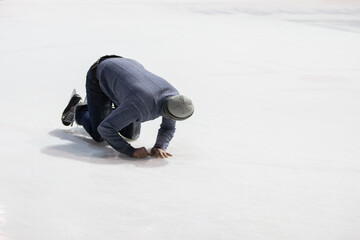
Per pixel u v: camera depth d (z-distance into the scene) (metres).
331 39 16.78
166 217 4.33
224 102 8.57
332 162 5.90
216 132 6.87
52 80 9.62
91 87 6.02
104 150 5.96
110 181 5.04
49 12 21.42
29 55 11.96
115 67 5.63
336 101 9.02
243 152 6.12
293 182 5.24
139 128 6.28
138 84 5.34
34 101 8.03
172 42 14.95
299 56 13.52
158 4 27.11
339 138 6.88
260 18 22.47
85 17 20.33
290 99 9.01
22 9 21.98
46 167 5.32
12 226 4.05
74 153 5.79
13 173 5.12
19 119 7.03
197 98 8.75
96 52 12.82
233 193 4.89
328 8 27.70
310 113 8.14
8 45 13.12
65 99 8.31
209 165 5.62
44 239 3.88
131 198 4.67
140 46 14.00
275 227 4.25
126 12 22.86
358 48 15.12
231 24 20.03
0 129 6.52
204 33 17.17
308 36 17.34
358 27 20.12
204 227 4.19
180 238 3.99
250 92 9.40
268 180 5.27
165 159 5.74
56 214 4.29
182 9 25.05
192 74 10.71
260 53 13.76
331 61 12.98
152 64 11.54
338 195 4.95
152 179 5.14
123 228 4.11
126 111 5.29
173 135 6.20
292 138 6.79
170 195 4.78
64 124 6.58
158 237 3.99
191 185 5.04
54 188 4.81
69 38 14.83
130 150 5.58
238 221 4.32
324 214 4.52
